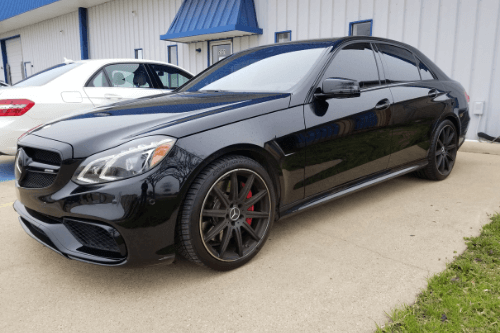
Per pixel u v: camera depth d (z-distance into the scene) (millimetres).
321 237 2502
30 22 17516
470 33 5906
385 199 3273
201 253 1897
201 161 1824
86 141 1819
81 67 4695
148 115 2068
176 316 1675
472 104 6020
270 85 2576
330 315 1643
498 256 2109
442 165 3771
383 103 2869
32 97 4090
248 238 2172
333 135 2477
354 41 2906
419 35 6461
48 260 2252
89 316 1688
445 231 2525
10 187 3992
